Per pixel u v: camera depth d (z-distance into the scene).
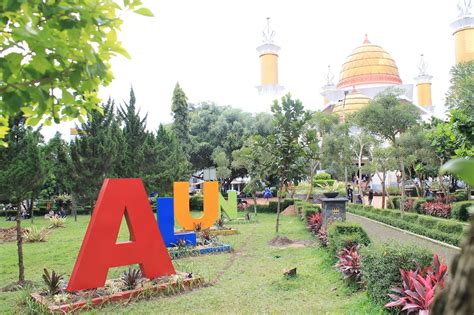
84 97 3.86
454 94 15.02
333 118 28.52
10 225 23.28
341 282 7.81
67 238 16.73
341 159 28.86
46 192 29.95
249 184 24.17
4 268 11.03
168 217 12.70
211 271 9.66
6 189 8.76
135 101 28.05
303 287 7.82
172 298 7.60
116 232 8.07
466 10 55.28
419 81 69.19
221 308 6.82
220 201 21.09
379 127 20.36
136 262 8.27
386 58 59.03
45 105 2.71
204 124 40.62
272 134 16.09
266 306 6.79
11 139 9.14
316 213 16.25
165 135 32.19
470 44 54.88
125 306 7.15
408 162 23.61
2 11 2.47
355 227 9.52
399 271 5.68
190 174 34.59
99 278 7.76
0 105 2.89
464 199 23.66
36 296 7.54
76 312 6.78
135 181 8.48
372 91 56.91
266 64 69.81
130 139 27.38
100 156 22.78
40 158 9.20
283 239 13.48
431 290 4.83
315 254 11.02
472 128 10.54
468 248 0.93
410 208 23.42
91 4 2.77
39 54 2.44
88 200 23.83
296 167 15.88
